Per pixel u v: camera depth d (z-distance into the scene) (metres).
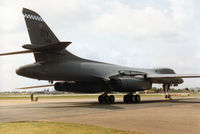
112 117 9.66
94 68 18.69
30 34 15.66
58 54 16.55
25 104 19.50
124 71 20.41
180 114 10.51
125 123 8.04
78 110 13.02
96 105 16.95
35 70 15.11
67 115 10.60
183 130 6.79
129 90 18.78
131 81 18.75
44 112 12.12
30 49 14.89
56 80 17.16
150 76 20.03
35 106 16.77
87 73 18.06
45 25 16.69
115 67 20.84
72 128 6.91
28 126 7.25
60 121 8.67
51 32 17.00
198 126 7.43
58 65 16.31
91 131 6.50
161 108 13.76
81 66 17.78
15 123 8.06
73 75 17.22
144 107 14.60
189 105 16.19
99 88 19.84
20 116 10.42
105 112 11.72
